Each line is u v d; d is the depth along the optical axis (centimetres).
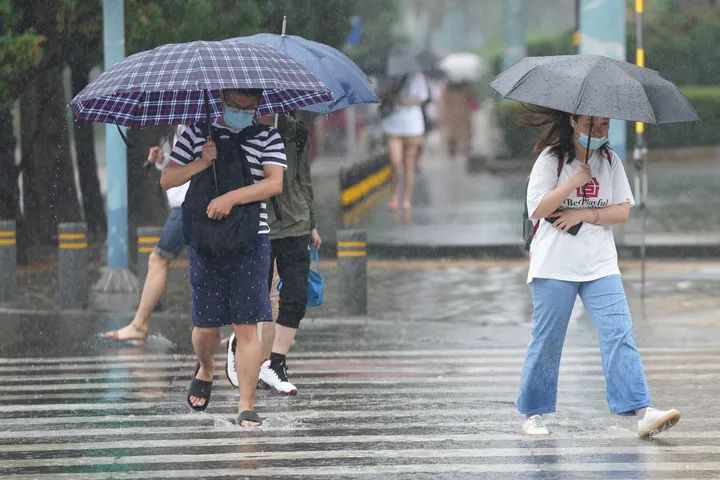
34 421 2267
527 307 3778
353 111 6900
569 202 2036
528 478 1842
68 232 3738
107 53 4003
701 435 2120
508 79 1981
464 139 7631
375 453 2000
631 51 6900
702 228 5266
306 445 2058
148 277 3125
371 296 4006
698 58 7600
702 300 3834
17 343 3170
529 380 2102
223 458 1975
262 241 2097
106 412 2339
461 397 2458
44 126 4953
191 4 4397
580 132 1989
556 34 7744
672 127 7662
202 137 2073
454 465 1919
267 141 2081
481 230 5334
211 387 2400
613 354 2047
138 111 2122
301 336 3284
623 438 2097
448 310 3734
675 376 2691
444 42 7631
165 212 5216
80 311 3706
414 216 5794
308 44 2447
